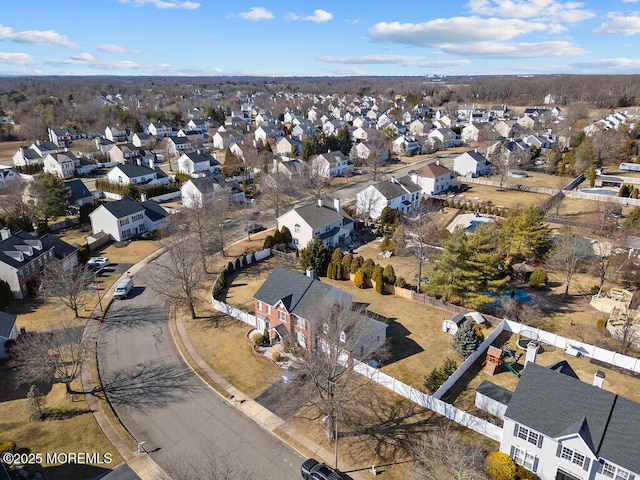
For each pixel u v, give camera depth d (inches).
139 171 4018.2
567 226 2667.3
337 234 2719.0
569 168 4407.0
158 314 1990.7
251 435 1300.4
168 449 1246.9
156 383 1531.7
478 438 1266.0
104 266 2488.9
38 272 2244.1
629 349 1678.2
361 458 1213.1
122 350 1724.9
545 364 1601.9
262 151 4958.2
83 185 3572.8
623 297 1987.0
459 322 1819.6
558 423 1091.3
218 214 2787.9
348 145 5226.4
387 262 2506.2
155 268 2466.8
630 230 2532.0
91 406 1417.3
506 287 2176.4
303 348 1679.4
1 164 4975.4
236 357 1667.1
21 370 1518.2
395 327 1856.5
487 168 4589.1
